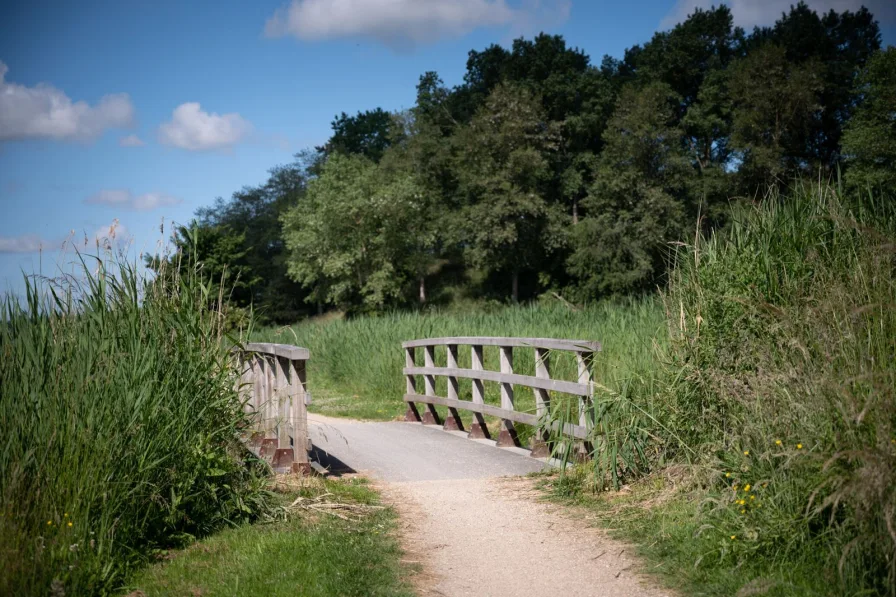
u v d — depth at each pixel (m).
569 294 44.31
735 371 5.55
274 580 4.16
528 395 12.03
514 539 5.12
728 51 53.84
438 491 6.63
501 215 45.72
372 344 16.25
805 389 4.41
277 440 7.21
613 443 6.09
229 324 6.09
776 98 38.84
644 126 40.62
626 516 5.36
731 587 3.85
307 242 50.59
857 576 3.61
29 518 4.09
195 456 5.07
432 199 54.53
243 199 76.56
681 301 6.31
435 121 61.97
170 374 5.12
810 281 5.51
